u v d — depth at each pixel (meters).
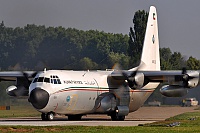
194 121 124.44
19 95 148.38
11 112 193.00
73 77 137.12
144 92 154.62
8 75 146.38
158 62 166.00
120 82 147.12
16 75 146.12
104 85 144.00
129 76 142.38
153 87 157.50
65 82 133.62
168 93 143.50
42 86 129.75
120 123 125.25
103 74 145.75
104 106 143.12
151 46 163.75
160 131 99.62
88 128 104.56
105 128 104.69
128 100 150.12
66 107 135.00
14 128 104.38
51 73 133.00
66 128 104.31
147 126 110.50
